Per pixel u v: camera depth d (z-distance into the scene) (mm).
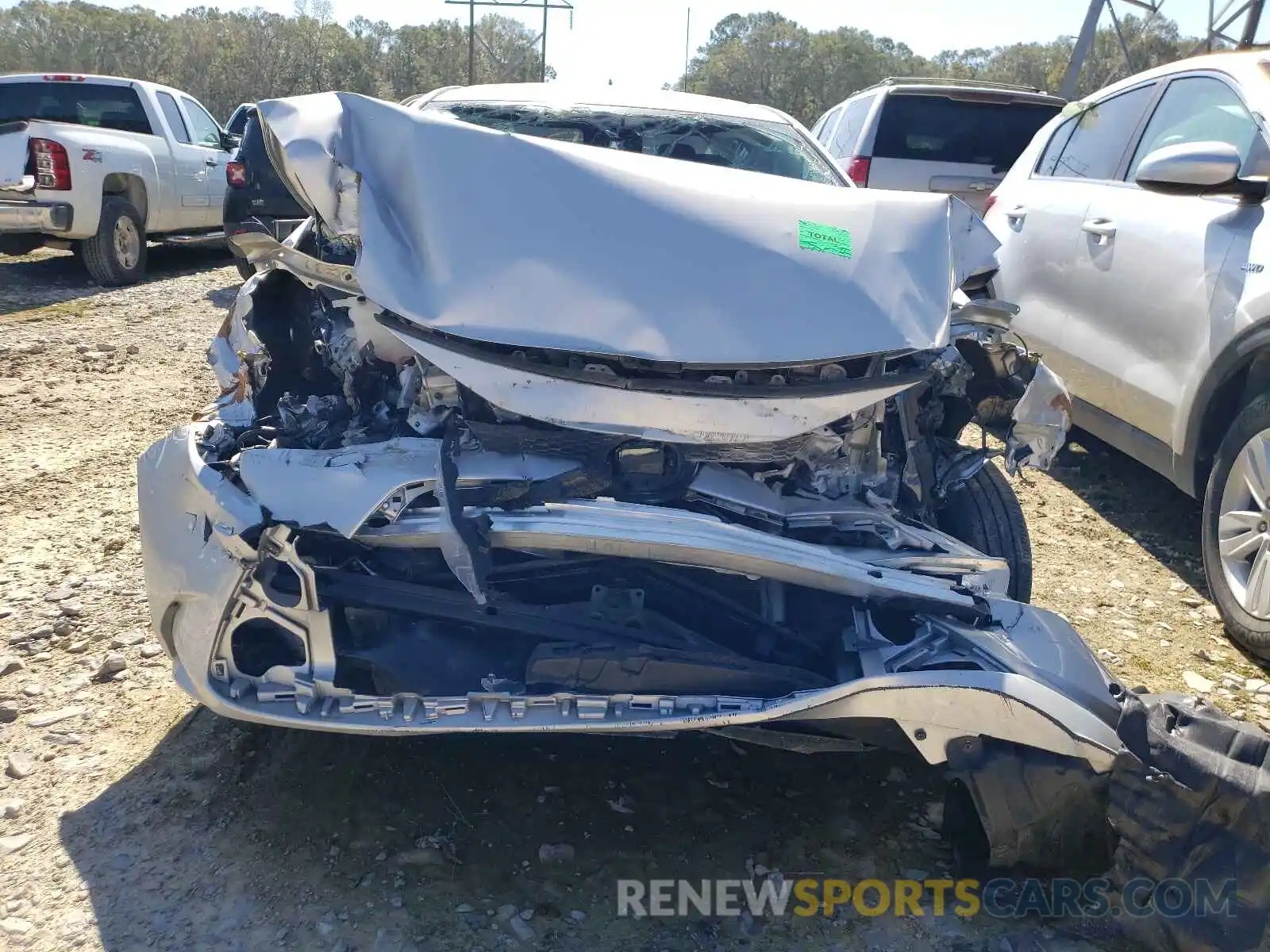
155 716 2998
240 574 2334
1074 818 2232
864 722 2287
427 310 2363
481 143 2512
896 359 2549
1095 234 4578
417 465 2361
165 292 9742
